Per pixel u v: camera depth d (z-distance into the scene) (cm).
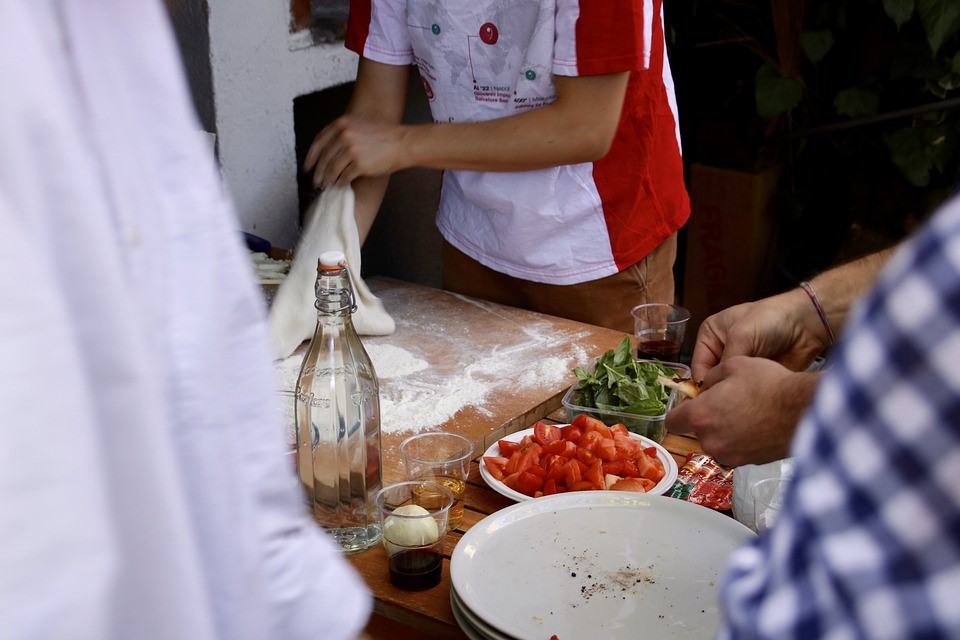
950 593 42
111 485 54
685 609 124
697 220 405
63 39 55
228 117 286
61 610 48
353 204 214
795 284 405
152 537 56
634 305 243
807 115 403
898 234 397
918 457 43
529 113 216
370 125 219
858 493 46
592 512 142
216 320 65
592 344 213
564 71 207
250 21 284
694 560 133
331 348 138
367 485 144
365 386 141
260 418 69
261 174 303
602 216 232
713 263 406
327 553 77
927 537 43
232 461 67
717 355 156
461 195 248
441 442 164
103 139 56
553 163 218
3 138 48
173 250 63
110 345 53
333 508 142
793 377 102
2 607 46
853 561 45
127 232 57
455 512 150
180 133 63
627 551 135
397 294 243
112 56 58
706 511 140
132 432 54
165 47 61
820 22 373
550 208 230
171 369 62
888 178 396
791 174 406
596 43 203
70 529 48
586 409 173
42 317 47
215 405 64
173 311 62
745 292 404
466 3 215
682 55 419
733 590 54
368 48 235
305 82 309
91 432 50
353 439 139
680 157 244
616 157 228
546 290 243
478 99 228
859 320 47
